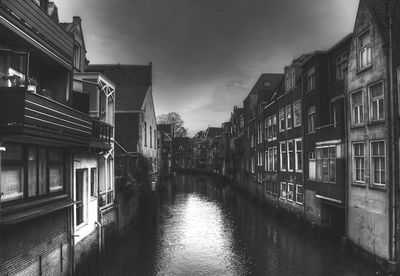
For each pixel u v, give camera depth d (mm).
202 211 29234
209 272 14008
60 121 10062
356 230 15477
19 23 8805
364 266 14117
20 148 9555
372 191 14141
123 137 30016
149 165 28250
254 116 38125
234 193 43750
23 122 8086
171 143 74500
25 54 8750
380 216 13508
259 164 35156
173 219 25453
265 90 34688
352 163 15906
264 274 13719
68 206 11758
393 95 12883
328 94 19625
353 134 15758
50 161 11281
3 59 9422
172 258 15852
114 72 40125
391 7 13852
